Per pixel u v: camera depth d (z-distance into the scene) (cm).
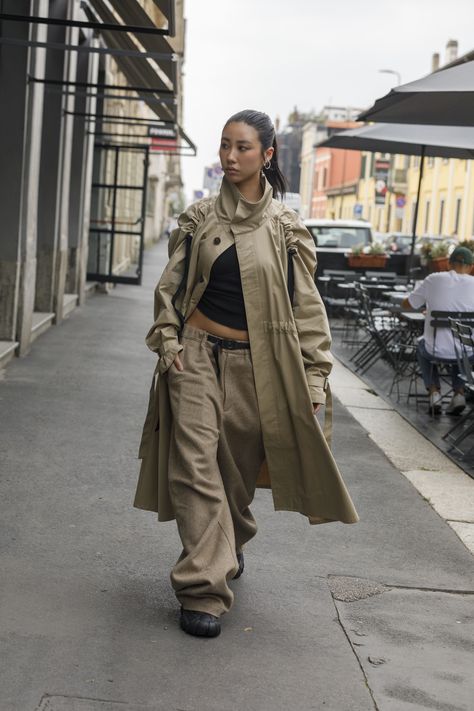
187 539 402
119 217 2403
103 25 727
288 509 430
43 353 1170
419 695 370
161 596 444
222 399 417
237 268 415
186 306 421
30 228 1123
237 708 346
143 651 385
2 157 1063
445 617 452
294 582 480
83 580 456
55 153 1409
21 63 1049
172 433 419
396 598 471
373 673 385
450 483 702
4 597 427
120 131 2556
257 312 416
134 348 1283
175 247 429
